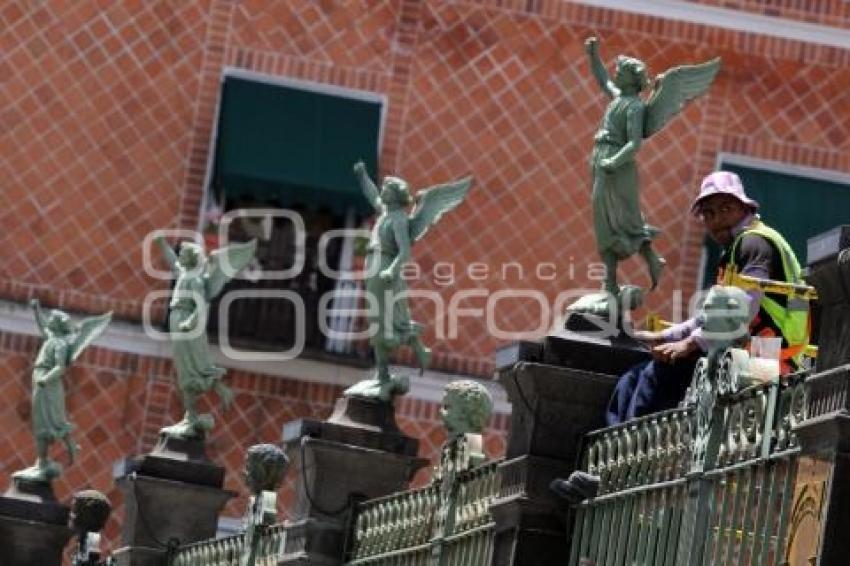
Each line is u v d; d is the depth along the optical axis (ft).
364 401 129.59
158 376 191.93
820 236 81.05
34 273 192.44
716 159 197.36
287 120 193.26
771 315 97.14
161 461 153.28
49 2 194.49
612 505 97.19
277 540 131.85
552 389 101.30
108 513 161.99
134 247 193.26
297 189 190.80
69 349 166.30
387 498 122.83
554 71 197.36
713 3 198.59
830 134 198.18
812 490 80.38
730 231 101.71
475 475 109.91
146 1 195.21
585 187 196.34
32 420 176.76
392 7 196.85
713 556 88.33
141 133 194.29
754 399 86.74
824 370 81.15
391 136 195.62
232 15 195.52
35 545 162.91
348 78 195.62
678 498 91.76
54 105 193.98
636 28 198.18
